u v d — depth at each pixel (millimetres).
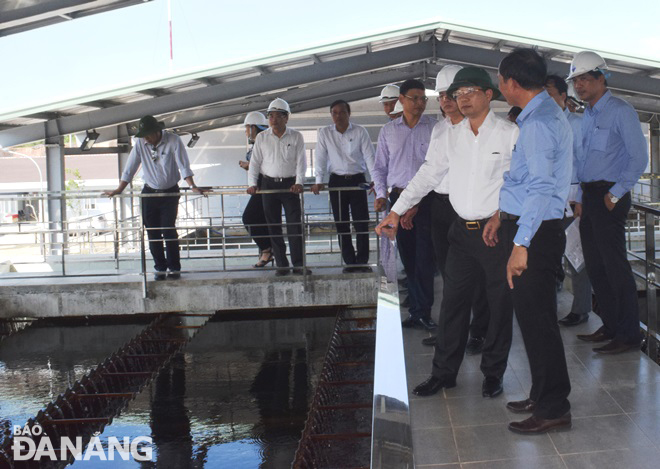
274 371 7320
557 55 10977
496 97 3459
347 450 5176
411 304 5316
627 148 4148
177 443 5750
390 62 11086
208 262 10727
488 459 3039
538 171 2936
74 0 6770
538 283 3156
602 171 4270
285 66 10969
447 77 3781
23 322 8398
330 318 8477
